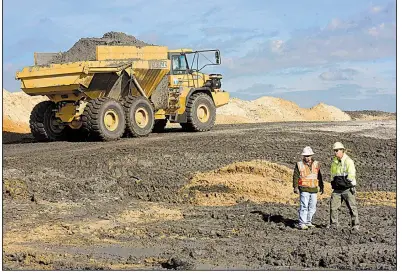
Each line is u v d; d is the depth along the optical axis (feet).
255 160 57.31
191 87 81.51
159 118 79.46
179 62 80.59
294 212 44.01
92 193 48.62
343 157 39.01
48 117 76.43
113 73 71.61
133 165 55.88
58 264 31.32
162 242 36.40
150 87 77.00
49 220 41.57
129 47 73.97
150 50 76.07
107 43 77.20
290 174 52.85
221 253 33.45
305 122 101.86
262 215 42.98
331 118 171.22
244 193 48.57
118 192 49.26
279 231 38.88
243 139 69.97
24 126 107.14
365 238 36.45
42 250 34.42
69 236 37.88
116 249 34.78
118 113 71.31
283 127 86.33
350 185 38.70
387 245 34.88
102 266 30.86
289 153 63.00
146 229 39.47
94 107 69.41
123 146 64.69
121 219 42.50
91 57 75.00
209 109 82.69
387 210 44.47
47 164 54.60
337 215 39.70
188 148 63.31
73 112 71.20
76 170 53.06
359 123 95.20
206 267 30.66
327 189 51.01
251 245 35.29
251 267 30.66
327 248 34.32
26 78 72.49
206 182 50.21
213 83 84.23
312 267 30.81
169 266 30.81
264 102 163.02
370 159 63.77
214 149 63.10
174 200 47.93
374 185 53.78
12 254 32.94
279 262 31.58
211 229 39.42
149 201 48.19
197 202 47.37
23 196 46.52
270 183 50.03
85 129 70.64
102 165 55.11
